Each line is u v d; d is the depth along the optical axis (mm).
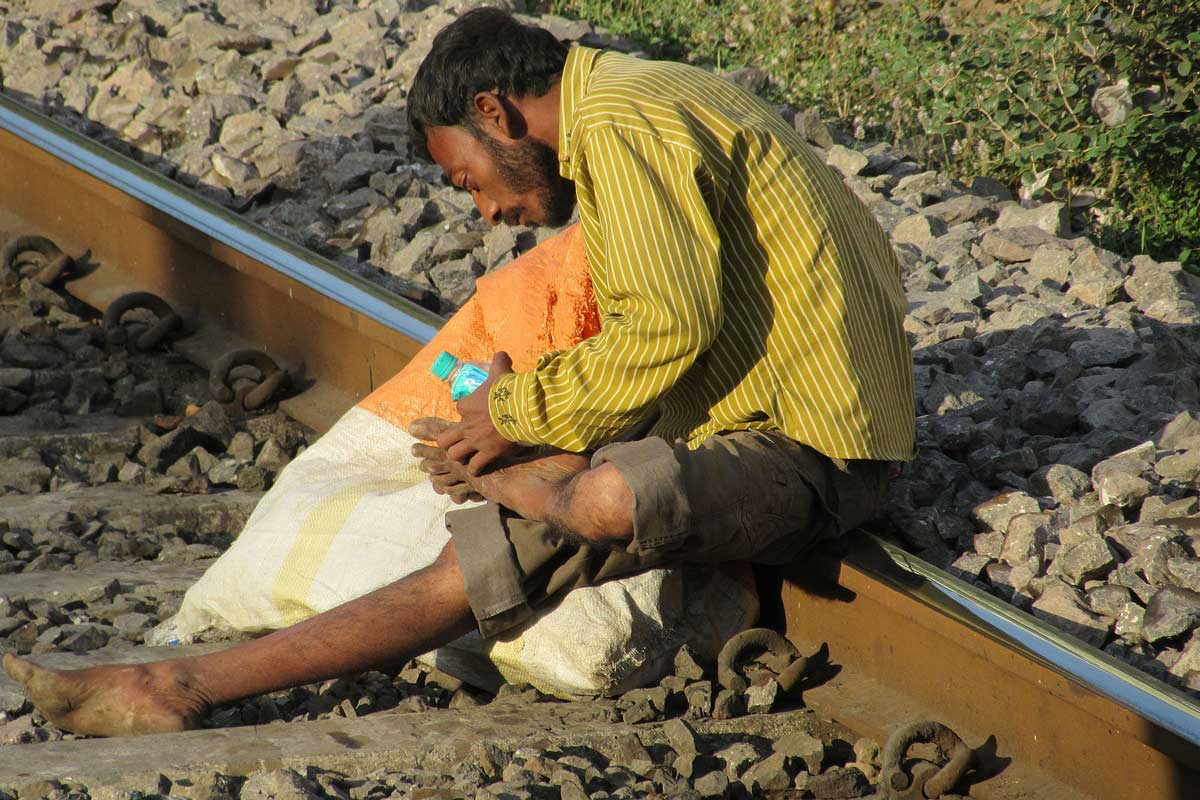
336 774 9773
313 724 10430
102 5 26188
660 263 9906
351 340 16516
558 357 10469
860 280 10883
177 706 10352
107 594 12852
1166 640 10453
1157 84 21828
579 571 10836
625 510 10109
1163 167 21016
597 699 11195
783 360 10742
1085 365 14977
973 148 22484
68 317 18859
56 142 19688
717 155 10375
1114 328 15562
